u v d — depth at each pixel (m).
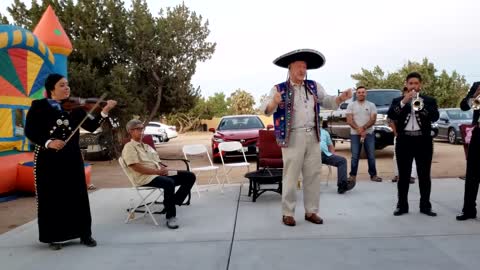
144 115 16.08
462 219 5.23
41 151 4.50
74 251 4.52
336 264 3.89
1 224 5.98
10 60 7.50
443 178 8.39
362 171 10.13
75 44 13.85
